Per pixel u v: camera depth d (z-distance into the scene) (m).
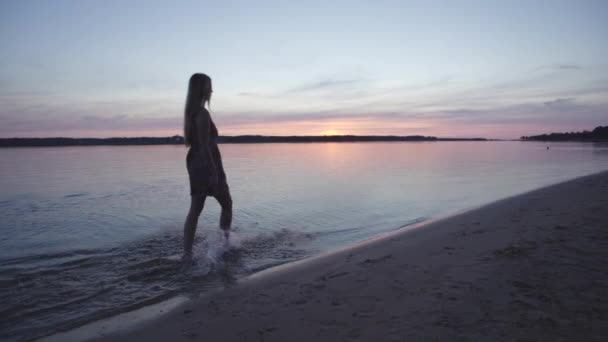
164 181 11.48
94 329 2.40
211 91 4.15
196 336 2.14
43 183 10.93
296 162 21.91
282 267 3.50
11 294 3.02
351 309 2.29
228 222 4.52
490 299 2.22
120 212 6.61
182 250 4.29
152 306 2.75
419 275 2.79
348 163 21.03
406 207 7.28
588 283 2.35
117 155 33.25
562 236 3.47
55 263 3.82
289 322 2.20
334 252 3.88
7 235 4.96
